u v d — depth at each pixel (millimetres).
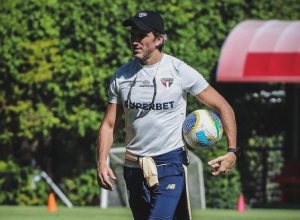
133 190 25031
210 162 24266
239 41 55000
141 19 24016
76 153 55500
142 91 24344
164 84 24312
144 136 24578
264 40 55000
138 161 24719
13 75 53406
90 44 53844
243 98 58719
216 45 56094
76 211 49625
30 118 53750
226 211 51844
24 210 49938
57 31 53500
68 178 55562
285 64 54125
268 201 60844
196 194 53500
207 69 55469
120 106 25031
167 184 24609
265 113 60031
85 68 53688
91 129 54375
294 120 60812
